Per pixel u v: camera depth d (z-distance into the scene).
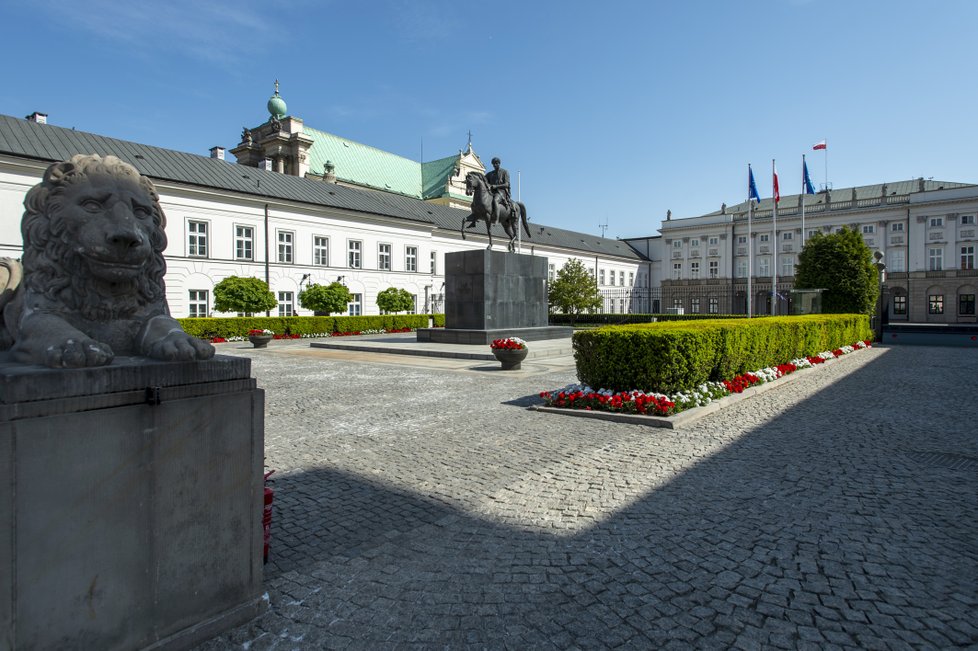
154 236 3.23
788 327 14.48
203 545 2.95
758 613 3.26
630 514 4.75
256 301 29.19
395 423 8.32
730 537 4.29
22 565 2.31
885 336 27.86
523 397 10.52
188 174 33.00
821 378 13.74
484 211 20.64
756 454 6.60
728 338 10.59
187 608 2.89
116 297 3.03
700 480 5.64
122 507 2.62
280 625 3.12
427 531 4.42
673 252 75.06
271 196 35.34
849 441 7.24
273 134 58.44
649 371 8.95
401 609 3.30
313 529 4.46
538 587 3.55
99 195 2.90
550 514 4.75
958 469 6.05
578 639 3.00
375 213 41.50
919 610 3.29
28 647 2.34
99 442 2.53
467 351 17.98
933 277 57.47
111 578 2.59
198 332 27.27
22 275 3.04
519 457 6.48
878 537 4.29
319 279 38.12
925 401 10.30
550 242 60.62
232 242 33.69
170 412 2.78
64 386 2.42
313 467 6.14
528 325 22.52
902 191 64.69
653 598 3.42
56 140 28.77
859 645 2.96
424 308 45.22
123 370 2.62
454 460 6.38
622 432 7.70
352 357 18.42
